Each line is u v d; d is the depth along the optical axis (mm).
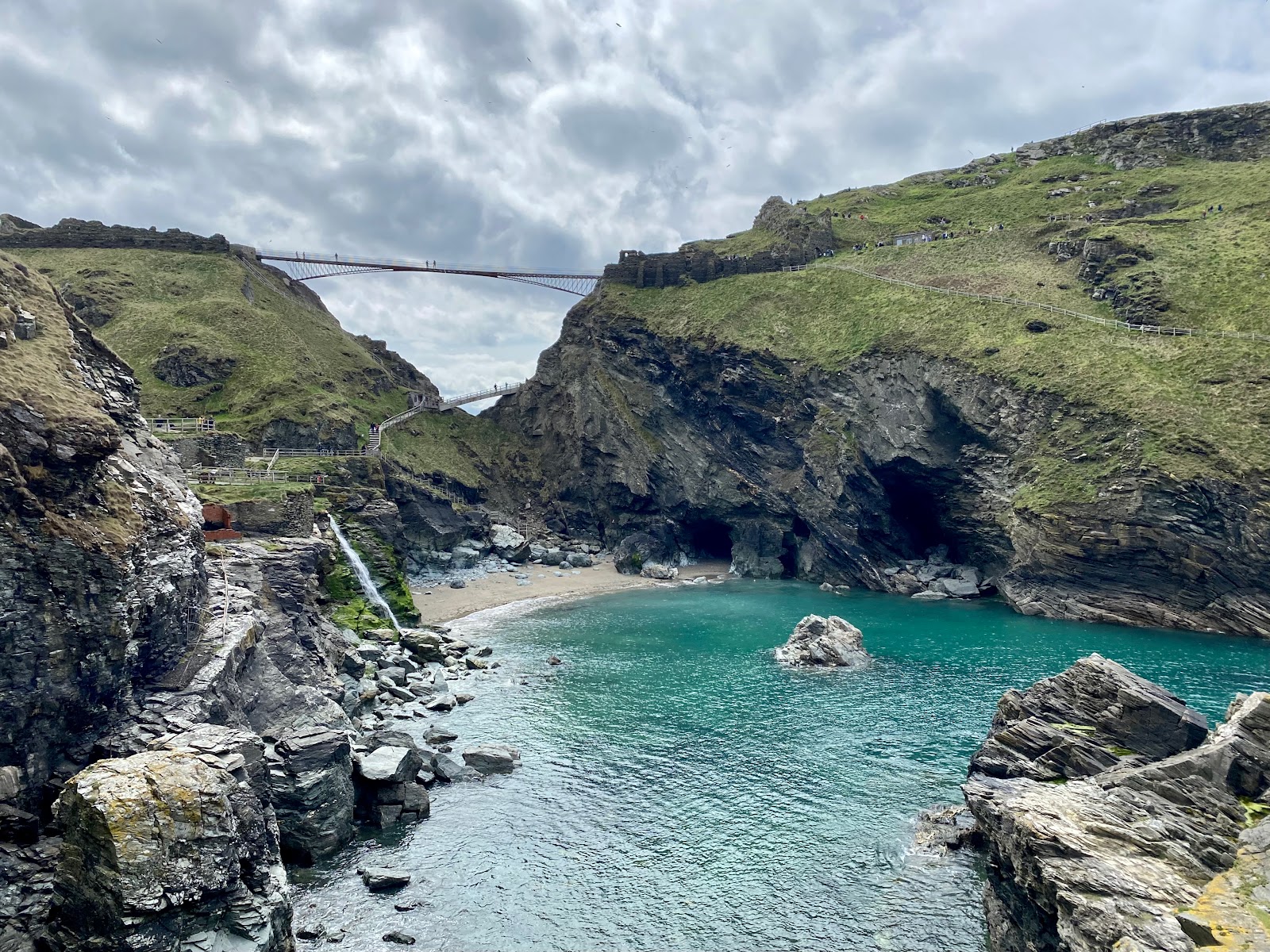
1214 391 93375
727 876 37531
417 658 70750
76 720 31000
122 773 26750
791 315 140875
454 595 108125
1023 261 134375
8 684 28234
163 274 143375
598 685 66938
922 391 114500
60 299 40688
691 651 79125
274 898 27938
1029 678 67625
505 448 169000
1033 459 101375
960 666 72125
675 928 33594
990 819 32719
